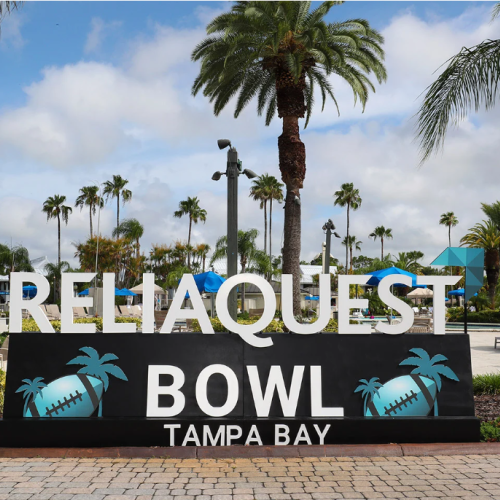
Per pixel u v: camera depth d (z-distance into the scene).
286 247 17.53
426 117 8.34
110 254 50.47
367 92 18.66
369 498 4.51
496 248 38.12
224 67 15.77
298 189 17.66
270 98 20.69
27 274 6.14
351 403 6.11
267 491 4.67
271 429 5.93
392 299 6.26
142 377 6.07
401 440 5.98
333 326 13.80
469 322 33.44
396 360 6.19
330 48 16.17
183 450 5.73
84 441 5.83
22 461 5.50
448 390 6.18
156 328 16.39
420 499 4.49
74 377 6.04
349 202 71.44
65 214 69.38
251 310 20.64
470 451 5.84
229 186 13.19
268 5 15.82
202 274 15.70
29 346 6.08
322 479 4.99
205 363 6.09
